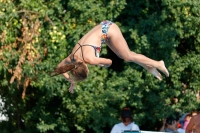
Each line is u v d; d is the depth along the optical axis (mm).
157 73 24719
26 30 32875
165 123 34281
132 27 34938
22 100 38375
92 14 33781
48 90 33906
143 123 35844
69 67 22281
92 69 34656
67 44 33844
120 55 23750
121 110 35375
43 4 34469
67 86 34000
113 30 23344
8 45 33250
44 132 37375
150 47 34281
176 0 33875
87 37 23172
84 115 35375
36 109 37219
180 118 35031
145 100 35531
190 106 35906
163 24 34594
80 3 34031
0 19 32875
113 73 35406
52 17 34125
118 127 32188
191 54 35531
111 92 34375
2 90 38375
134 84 34625
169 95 35344
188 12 34156
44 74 33375
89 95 34594
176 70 34844
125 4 33906
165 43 33562
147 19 34875
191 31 34281
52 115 36844
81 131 36062
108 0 34594
